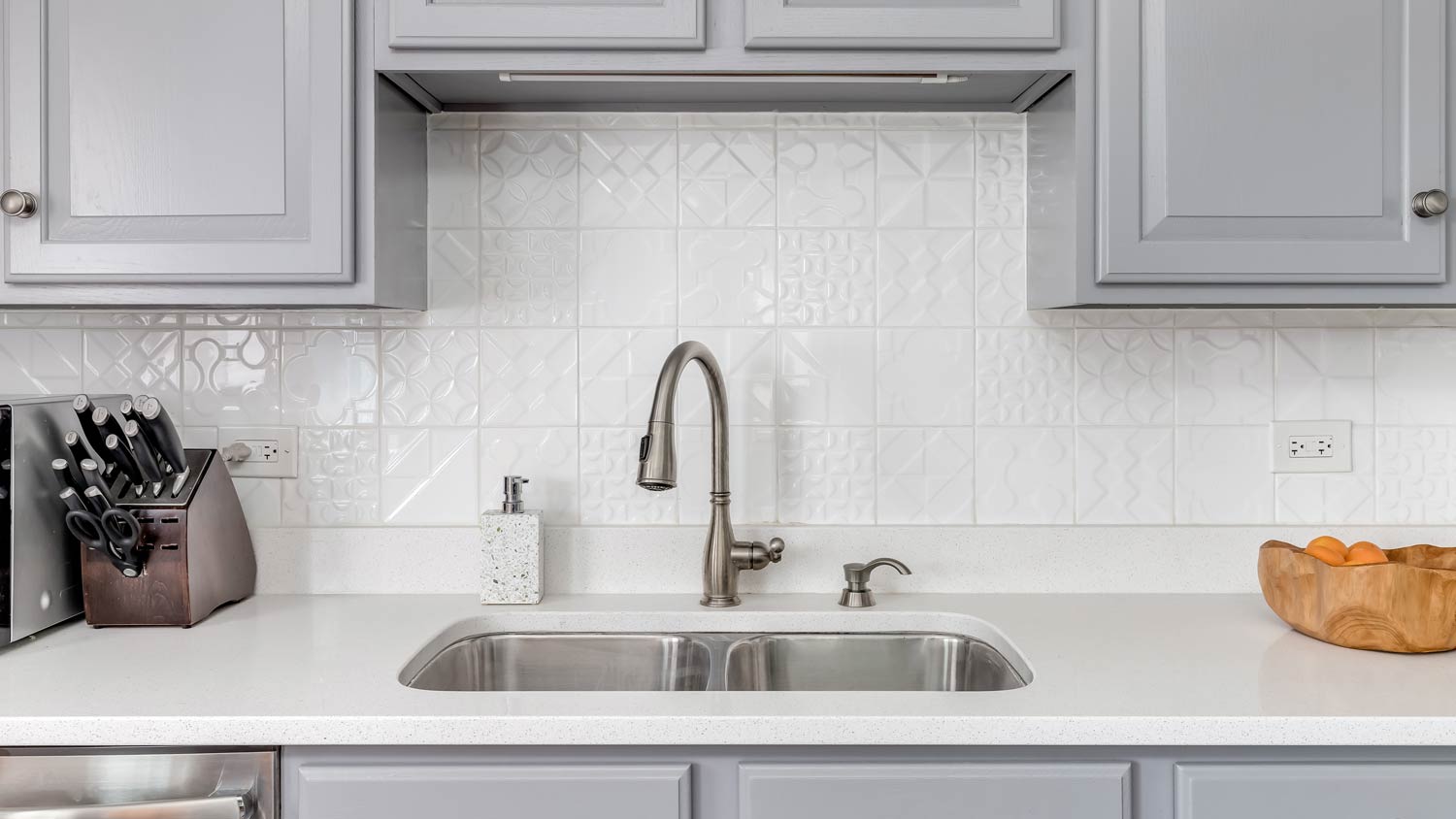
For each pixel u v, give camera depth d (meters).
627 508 1.59
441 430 1.58
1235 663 1.20
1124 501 1.58
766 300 1.58
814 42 1.28
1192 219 1.29
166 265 1.29
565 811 1.03
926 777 1.03
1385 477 1.58
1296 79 1.29
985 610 1.46
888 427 1.58
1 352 1.58
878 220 1.58
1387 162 1.30
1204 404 1.58
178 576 1.35
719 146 1.58
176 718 1.01
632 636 1.46
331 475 1.58
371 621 1.40
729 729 1.01
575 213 1.58
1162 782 1.05
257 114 1.29
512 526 1.49
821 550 1.57
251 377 1.58
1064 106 1.36
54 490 1.34
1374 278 1.29
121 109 1.29
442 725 1.01
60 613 1.35
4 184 1.29
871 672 1.45
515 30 1.27
